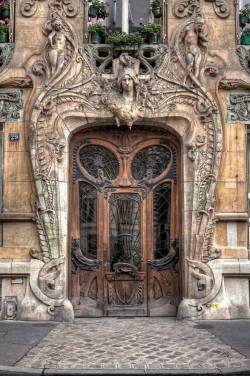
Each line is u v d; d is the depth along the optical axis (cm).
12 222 1073
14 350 806
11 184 1077
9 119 1088
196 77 1081
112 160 1137
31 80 1087
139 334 929
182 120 1092
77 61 1090
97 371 713
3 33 1112
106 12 1152
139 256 1122
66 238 1078
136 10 1184
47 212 1061
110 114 1080
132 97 1072
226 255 1073
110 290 1112
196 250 1064
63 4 1109
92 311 1102
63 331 951
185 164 1089
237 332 937
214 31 1110
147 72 1090
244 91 1102
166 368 729
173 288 1110
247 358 770
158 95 1086
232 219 1076
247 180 1105
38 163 1067
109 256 1120
